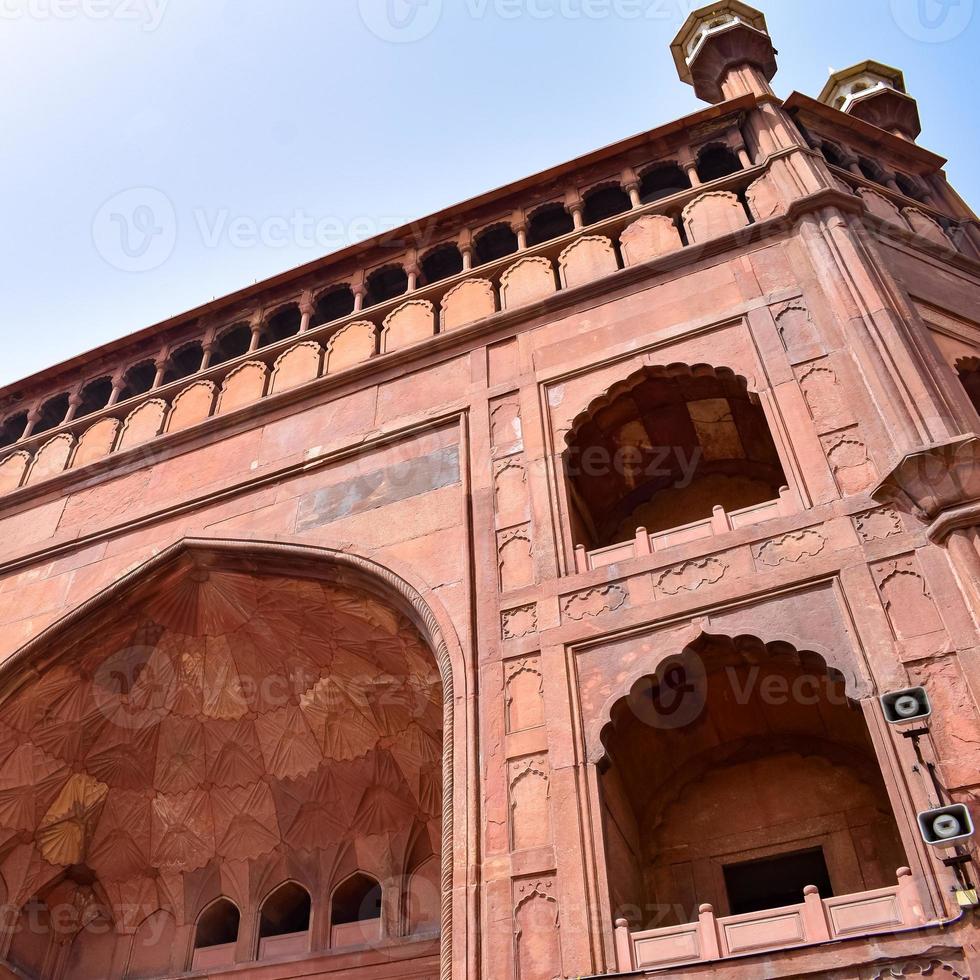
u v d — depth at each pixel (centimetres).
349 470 1044
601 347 1013
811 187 1062
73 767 1171
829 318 904
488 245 1345
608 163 1292
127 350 1453
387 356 1136
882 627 679
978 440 700
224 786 1195
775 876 841
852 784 842
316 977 1077
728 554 777
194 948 1163
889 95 1571
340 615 1008
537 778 709
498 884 666
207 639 1115
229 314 1417
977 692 618
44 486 1256
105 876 1217
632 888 740
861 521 746
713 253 1038
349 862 1151
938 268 1027
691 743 878
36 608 1101
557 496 902
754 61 1456
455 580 872
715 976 569
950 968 529
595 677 750
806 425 832
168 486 1159
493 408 1015
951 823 550
